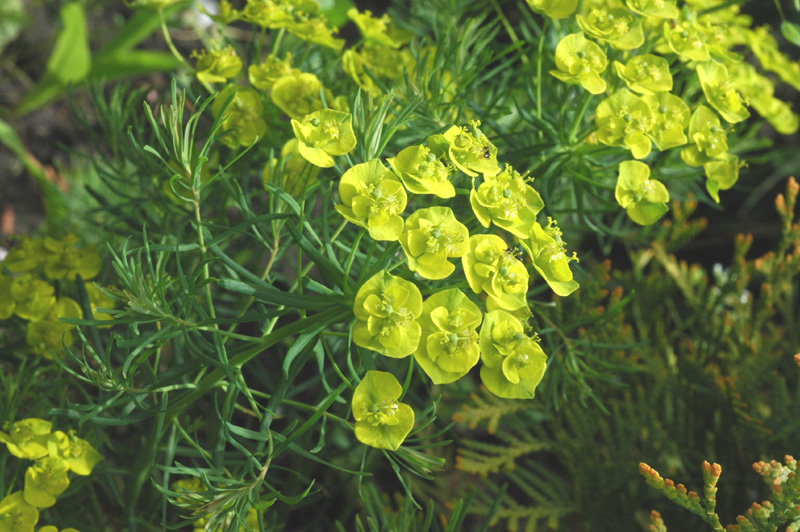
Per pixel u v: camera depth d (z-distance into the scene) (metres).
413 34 0.54
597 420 0.57
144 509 0.50
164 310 0.42
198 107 0.51
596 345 0.48
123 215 0.52
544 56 0.51
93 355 0.43
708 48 0.48
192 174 0.43
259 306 0.46
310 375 0.63
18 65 0.87
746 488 0.55
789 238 0.57
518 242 0.43
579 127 0.49
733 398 0.55
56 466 0.44
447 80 0.52
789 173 0.85
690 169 0.55
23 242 0.50
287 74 0.48
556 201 0.55
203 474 0.42
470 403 0.56
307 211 0.45
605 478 0.57
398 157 0.42
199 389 0.44
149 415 0.44
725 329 0.62
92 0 0.91
